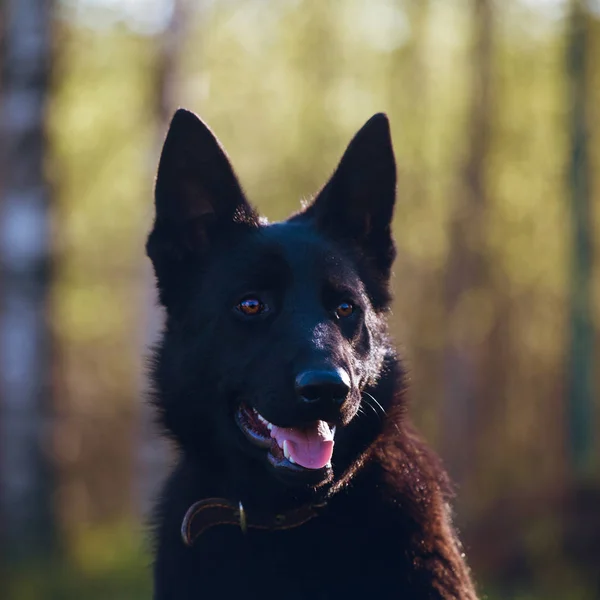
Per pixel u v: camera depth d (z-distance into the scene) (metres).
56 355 17.19
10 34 14.36
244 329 4.74
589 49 17.42
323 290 4.78
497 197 18.78
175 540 4.79
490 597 12.83
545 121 18.70
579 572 13.58
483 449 20.45
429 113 18.73
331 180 5.22
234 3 18.28
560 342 20.78
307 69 19.23
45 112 14.52
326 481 4.41
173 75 15.44
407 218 19.38
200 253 5.09
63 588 12.98
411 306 21.14
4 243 14.42
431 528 4.59
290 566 4.57
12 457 14.41
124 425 28.20
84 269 24.73
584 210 17.36
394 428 4.89
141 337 16.00
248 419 4.73
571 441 17.52
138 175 20.20
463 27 18.86
